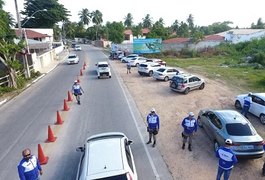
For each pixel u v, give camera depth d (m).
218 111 12.42
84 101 20.00
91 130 14.21
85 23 133.12
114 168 7.58
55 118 16.39
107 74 29.27
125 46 61.59
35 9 78.56
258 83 25.30
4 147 12.77
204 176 9.66
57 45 73.38
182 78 21.55
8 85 24.97
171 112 17.03
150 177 9.64
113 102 19.52
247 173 9.90
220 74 31.23
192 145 12.18
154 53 53.47
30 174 7.86
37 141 13.17
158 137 13.12
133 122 15.22
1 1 30.55
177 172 9.95
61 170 10.38
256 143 10.12
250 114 16.50
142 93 22.27
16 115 17.52
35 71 34.47
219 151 8.57
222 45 58.53
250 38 64.50
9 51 24.80
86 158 8.14
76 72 34.62
